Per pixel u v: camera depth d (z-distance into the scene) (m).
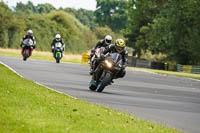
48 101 36.97
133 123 31.56
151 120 35.62
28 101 35.00
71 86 59.47
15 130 24.78
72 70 98.75
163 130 30.22
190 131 32.03
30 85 49.81
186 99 58.69
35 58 147.75
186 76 148.75
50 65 109.00
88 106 37.81
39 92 42.94
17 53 184.75
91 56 68.44
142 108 43.38
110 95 52.97
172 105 49.12
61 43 129.25
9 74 62.75
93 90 57.47
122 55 56.09
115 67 55.09
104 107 38.94
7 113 28.89
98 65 55.72
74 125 27.94
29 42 117.19
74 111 33.56
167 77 122.38
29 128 25.41
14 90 41.09
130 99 50.75
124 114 36.00
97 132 26.61
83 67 120.25
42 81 62.56
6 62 99.38
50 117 29.77
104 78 54.97
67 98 42.00
